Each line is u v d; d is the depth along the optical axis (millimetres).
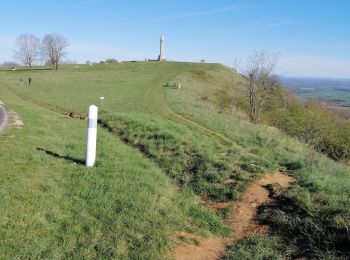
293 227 5801
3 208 5586
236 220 6488
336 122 26406
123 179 7609
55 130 13383
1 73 76250
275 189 7383
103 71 72250
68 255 4742
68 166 8156
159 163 9766
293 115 29656
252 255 5230
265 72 33438
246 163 9062
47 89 42656
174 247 5355
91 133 8344
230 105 33844
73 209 5957
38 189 6570
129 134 13180
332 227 5504
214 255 5344
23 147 9633
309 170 8672
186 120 18656
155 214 6145
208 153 9781
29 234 5020
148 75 60531
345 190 7066
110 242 5129
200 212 6625
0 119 15242
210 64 88000
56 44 90875
